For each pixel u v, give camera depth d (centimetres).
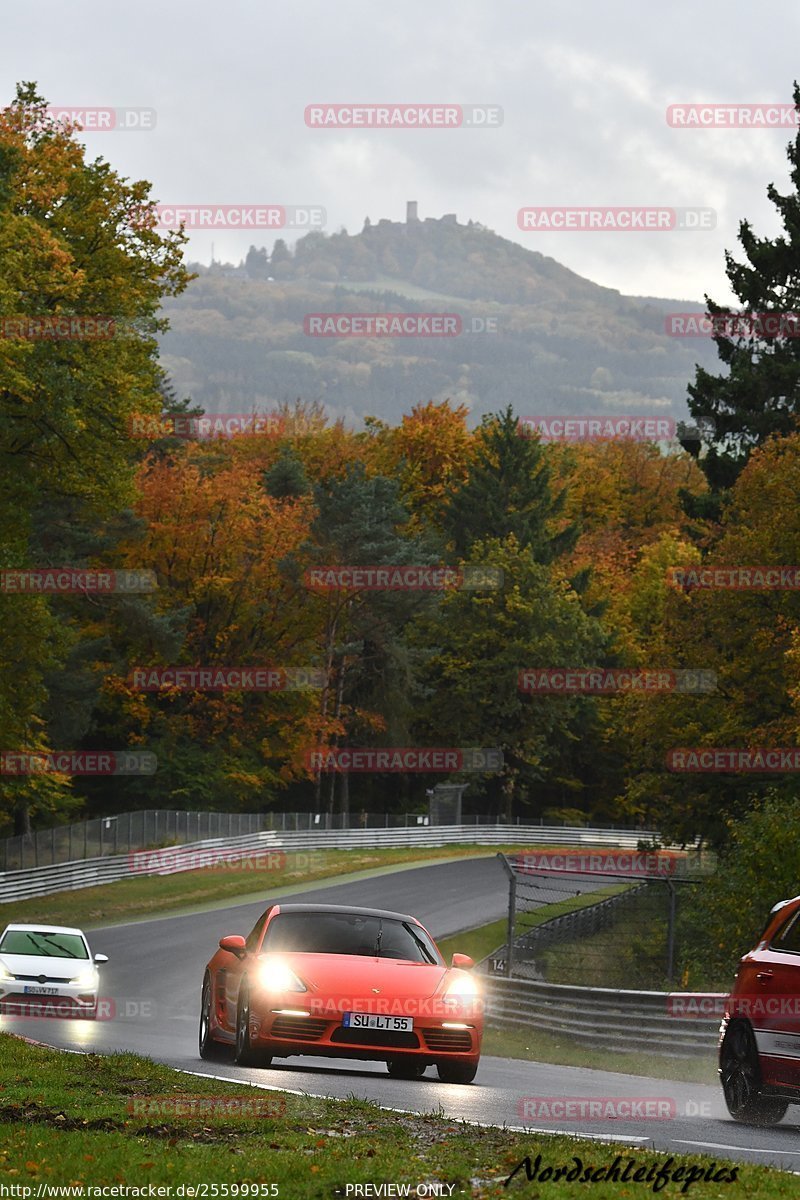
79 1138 3306
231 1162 2991
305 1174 2872
